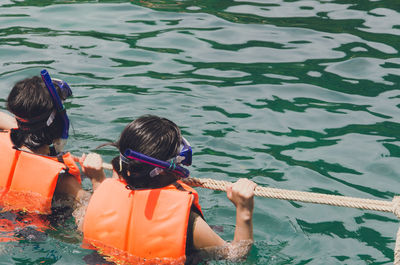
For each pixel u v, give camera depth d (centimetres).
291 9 890
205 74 668
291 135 539
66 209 364
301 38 778
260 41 770
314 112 585
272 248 379
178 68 684
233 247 333
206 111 579
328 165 489
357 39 770
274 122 562
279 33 795
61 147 368
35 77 365
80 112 567
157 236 311
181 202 312
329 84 648
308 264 361
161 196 315
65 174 367
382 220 418
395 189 457
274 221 411
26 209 361
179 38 774
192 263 323
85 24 816
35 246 342
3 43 736
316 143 526
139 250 314
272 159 497
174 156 315
